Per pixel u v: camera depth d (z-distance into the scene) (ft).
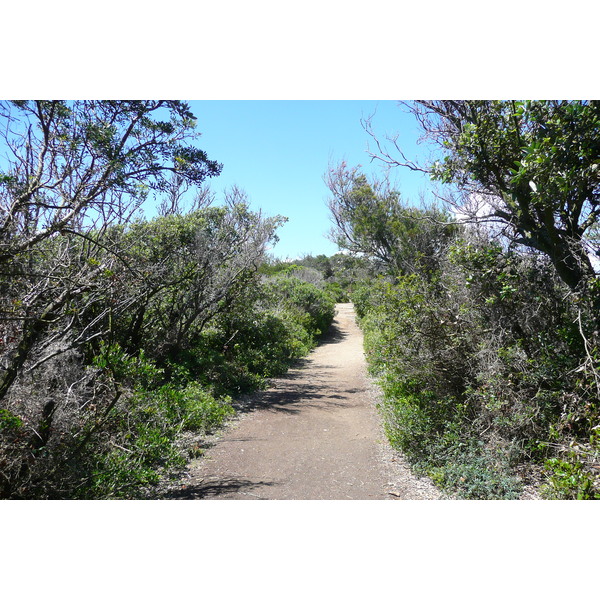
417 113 22.57
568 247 17.94
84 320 19.66
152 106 15.15
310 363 53.62
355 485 17.53
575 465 14.24
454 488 16.30
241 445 22.71
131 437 19.52
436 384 23.04
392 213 54.49
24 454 12.88
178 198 34.17
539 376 17.80
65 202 13.47
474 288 21.38
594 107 14.99
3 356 13.35
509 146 18.60
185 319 37.22
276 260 107.76
